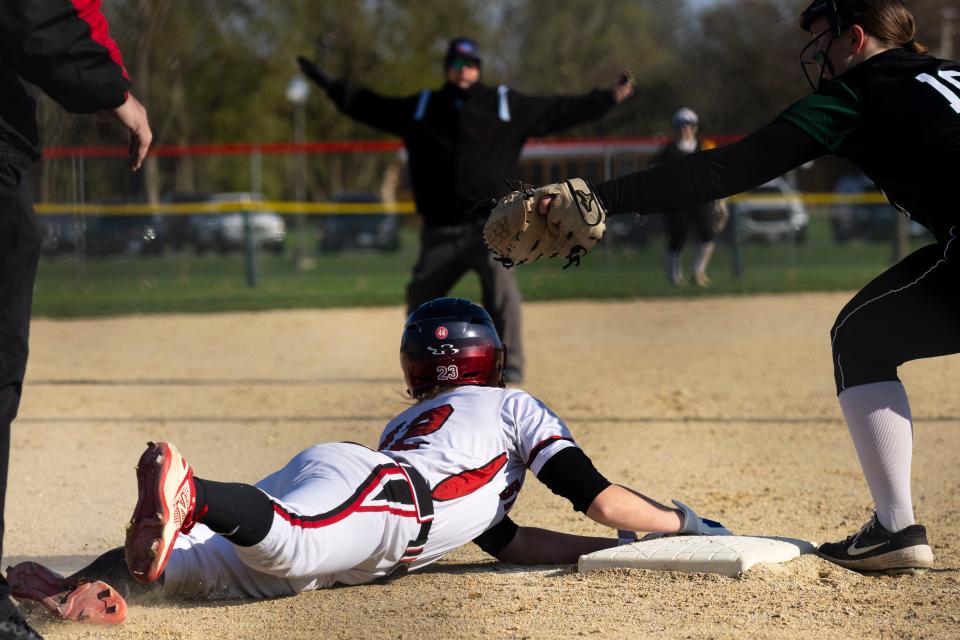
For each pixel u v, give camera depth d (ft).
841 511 55.93
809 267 221.66
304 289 198.59
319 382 104.47
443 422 42.70
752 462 68.49
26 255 34.50
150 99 219.41
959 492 58.95
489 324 45.73
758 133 39.14
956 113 38.45
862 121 39.27
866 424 42.34
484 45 404.98
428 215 92.84
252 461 70.59
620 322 148.05
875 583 42.24
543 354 120.16
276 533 36.37
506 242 39.14
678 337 132.77
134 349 128.36
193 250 262.26
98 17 33.86
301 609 39.68
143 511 32.58
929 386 96.63
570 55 357.61
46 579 38.45
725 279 196.54
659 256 219.61
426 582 43.47
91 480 65.82
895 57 39.99
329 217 293.23
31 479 65.98
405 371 45.65
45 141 107.34
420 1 426.92
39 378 106.42
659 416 84.58
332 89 92.63
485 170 90.33
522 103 91.30
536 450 42.24
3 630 32.71
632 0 344.49
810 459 69.36
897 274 41.55
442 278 93.15
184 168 282.56
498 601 40.50
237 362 118.11
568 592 41.37
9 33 31.86
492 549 45.91
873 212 292.81
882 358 42.14
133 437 78.95
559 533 47.06
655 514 43.62
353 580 42.34
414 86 419.33
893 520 42.55
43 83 33.04
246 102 391.86
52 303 172.55
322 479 39.06
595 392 95.35
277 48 401.29
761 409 87.56
